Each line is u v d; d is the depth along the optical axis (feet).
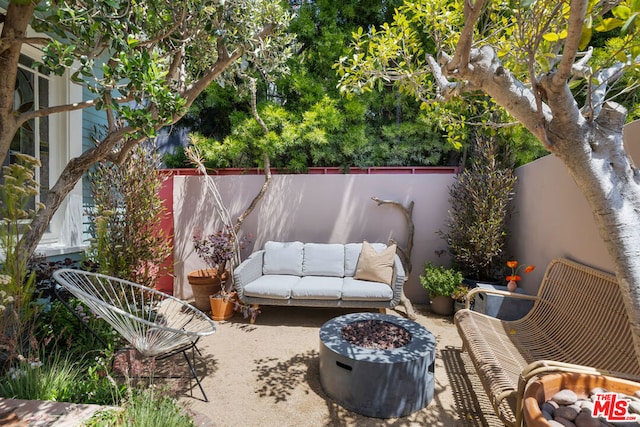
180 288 16.72
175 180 16.79
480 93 11.22
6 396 6.37
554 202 10.54
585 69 5.99
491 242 13.41
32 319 8.48
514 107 5.12
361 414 7.64
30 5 6.77
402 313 14.39
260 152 16.62
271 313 14.57
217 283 14.89
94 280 10.96
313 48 18.20
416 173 16.62
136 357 8.91
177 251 16.74
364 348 8.22
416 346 8.28
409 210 15.69
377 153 17.33
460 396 8.38
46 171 12.47
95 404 6.38
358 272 14.19
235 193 16.72
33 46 11.31
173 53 9.90
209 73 9.39
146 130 7.02
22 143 11.62
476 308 11.58
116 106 6.74
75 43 6.83
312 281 13.85
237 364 9.98
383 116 18.67
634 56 4.34
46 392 6.53
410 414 7.66
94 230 13.89
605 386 4.58
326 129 16.70
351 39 17.83
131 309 10.50
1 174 10.80
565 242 9.75
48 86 12.49
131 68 6.77
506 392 5.58
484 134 13.98
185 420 5.90
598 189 4.46
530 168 12.76
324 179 16.31
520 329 8.93
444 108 11.96
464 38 4.82
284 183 16.49
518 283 13.71
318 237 16.35
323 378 8.52
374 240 16.14
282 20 11.45
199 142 17.07
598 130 4.63
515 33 7.68
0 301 7.28
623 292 4.31
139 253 12.75
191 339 8.87
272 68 12.59
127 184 12.84
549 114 5.12
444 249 15.81
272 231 16.53
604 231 4.46
